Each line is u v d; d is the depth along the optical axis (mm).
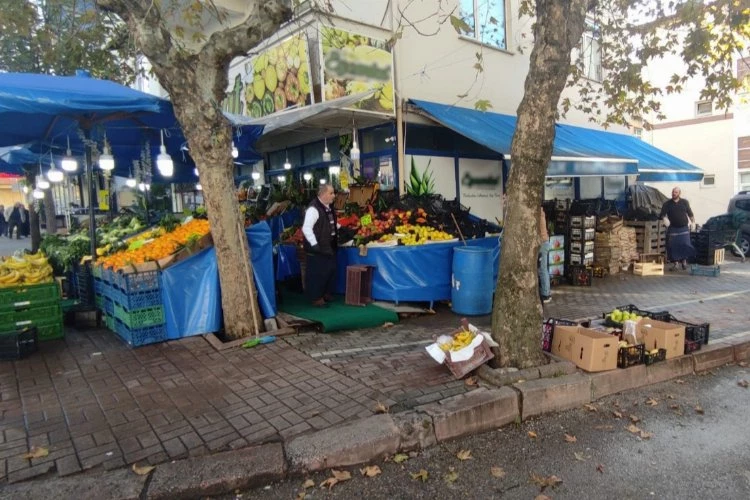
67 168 6754
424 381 4344
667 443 3672
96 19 6434
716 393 4645
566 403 4277
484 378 4352
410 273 6977
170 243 5973
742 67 15414
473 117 9430
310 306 6992
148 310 5480
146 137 8492
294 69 8398
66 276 8188
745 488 3070
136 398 4078
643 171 11125
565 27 4098
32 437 3434
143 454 3211
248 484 3068
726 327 6332
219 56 5109
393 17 8633
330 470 3264
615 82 7617
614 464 3379
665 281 9914
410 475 3246
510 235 4438
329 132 9938
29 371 4727
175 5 6191
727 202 18422
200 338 5688
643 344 4812
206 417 3719
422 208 7855
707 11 6406
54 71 10281
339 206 9070
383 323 6434
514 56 11211
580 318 6801
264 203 11258
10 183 30750
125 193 15742
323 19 7711
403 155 8789
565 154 8867
